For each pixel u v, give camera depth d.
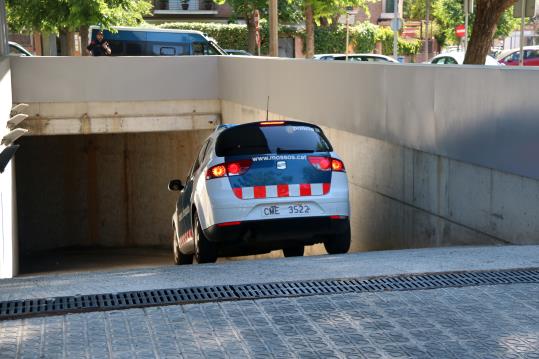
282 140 12.48
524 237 11.20
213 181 12.27
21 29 38.44
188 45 38.84
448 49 71.31
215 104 30.64
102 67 29.80
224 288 7.75
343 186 12.50
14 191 27.34
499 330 6.27
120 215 38.47
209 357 5.78
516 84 11.27
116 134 38.06
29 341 6.16
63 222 38.53
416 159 14.45
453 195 13.19
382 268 8.54
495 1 23.50
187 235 14.99
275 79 22.81
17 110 26.31
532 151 10.88
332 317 6.64
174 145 36.69
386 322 6.49
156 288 7.77
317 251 18.94
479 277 7.98
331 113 18.50
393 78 15.20
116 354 5.86
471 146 12.48
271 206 12.20
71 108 29.69
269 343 6.05
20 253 38.25
